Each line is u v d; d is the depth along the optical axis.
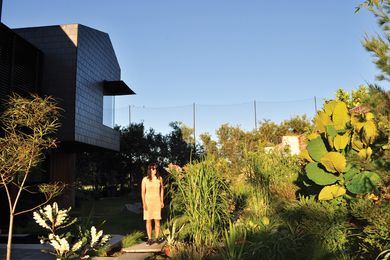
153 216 7.98
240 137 26.42
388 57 3.60
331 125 7.44
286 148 14.24
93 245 6.80
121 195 30.39
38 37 16.55
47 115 6.13
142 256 6.98
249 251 5.61
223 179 8.20
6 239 8.88
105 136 19.97
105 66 20.30
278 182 10.50
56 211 6.54
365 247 5.38
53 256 6.91
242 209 9.69
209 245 6.49
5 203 12.89
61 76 16.16
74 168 20.55
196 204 6.83
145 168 30.06
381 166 4.34
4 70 13.29
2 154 5.20
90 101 17.86
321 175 7.08
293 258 5.44
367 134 6.44
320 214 6.16
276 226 6.79
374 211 5.27
